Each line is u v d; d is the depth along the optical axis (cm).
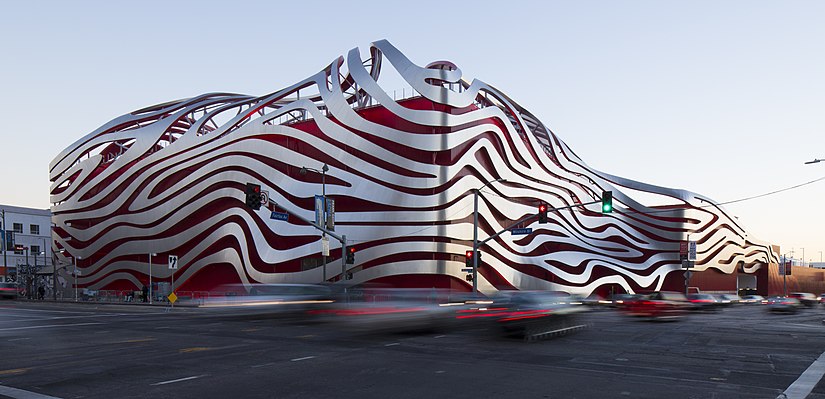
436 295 2522
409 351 1722
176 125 7300
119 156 7075
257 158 6016
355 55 5916
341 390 1136
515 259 6006
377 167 5434
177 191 6469
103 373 1322
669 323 3061
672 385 1199
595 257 7169
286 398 1062
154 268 6575
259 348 1786
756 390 1155
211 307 4369
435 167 5297
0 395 1080
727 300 6084
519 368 1405
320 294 2677
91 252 7231
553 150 7444
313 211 5566
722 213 9700
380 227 5297
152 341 1994
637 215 8594
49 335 2233
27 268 7256
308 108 5838
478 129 5650
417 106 5712
